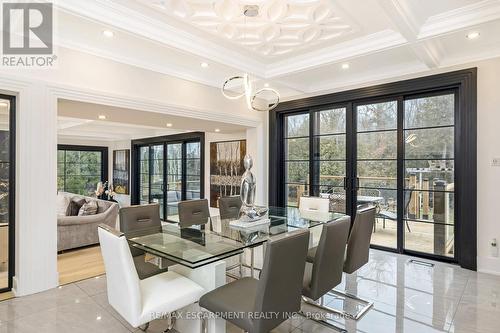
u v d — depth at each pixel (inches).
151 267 105.4
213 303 75.6
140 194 375.9
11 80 109.7
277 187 225.6
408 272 142.8
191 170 306.7
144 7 108.4
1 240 118.8
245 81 121.3
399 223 172.7
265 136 230.8
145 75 151.9
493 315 102.0
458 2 103.0
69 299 114.1
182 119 181.9
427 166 164.6
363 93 180.4
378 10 109.3
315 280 85.7
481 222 142.6
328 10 110.2
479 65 142.8
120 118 178.9
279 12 111.5
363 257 109.3
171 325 94.6
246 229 116.6
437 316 101.7
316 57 152.6
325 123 204.1
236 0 103.4
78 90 126.8
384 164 178.9
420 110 167.0
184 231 114.7
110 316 102.2
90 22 106.8
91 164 412.8
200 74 175.8
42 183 118.1
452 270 144.9
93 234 193.5
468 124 144.4
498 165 138.2
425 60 141.4
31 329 93.6
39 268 119.0
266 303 66.7
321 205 165.3
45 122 118.1
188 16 114.7
